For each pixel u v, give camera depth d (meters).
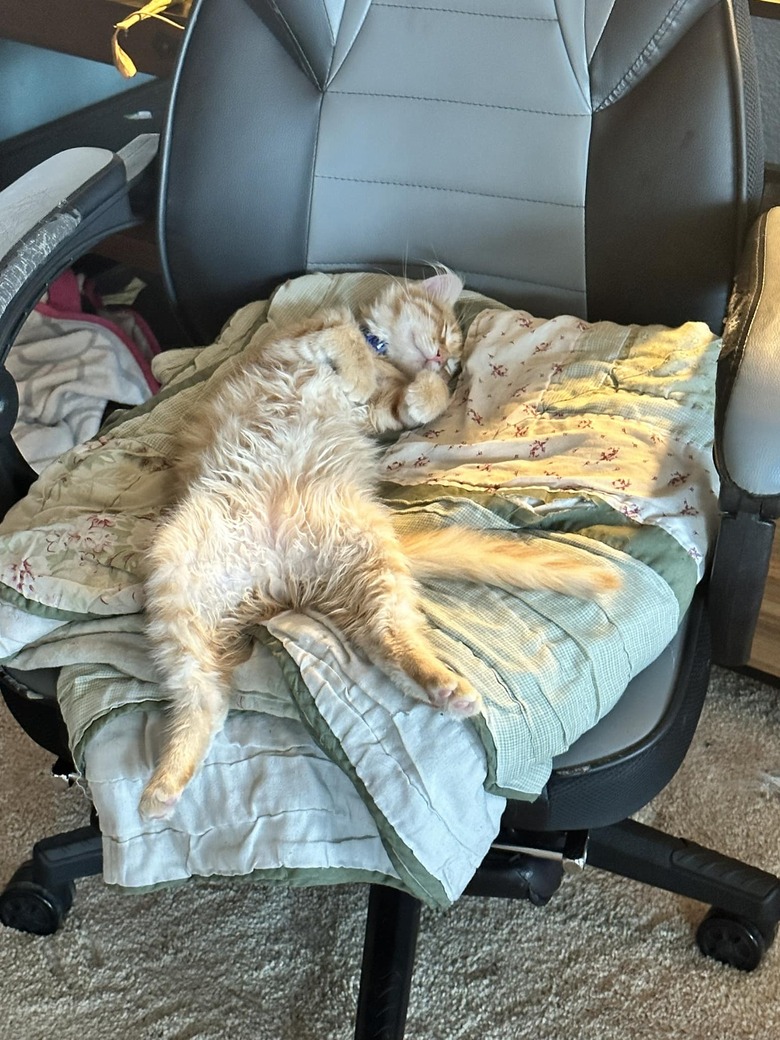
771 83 1.52
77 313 1.74
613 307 1.21
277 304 1.27
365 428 1.29
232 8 1.17
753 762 1.38
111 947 1.19
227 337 1.28
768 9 1.38
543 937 1.19
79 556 1.00
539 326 1.20
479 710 0.80
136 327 1.85
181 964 1.17
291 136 1.23
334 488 1.11
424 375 1.26
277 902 1.23
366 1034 1.00
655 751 0.85
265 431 1.20
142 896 1.25
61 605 0.96
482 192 1.22
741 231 1.08
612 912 1.21
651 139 1.10
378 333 1.34
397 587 0.95
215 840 0.85
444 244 1.27
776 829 1.30
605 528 0.96
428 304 1.31
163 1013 1.12
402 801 0.79
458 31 1.16
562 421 1.09
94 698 0.90
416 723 0.82
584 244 1.18
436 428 1.23
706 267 1.11
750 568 0.85
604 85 1.12
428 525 1.03
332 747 0.82
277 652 0.90
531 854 0.97
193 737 0.87
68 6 1.48
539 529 0.98
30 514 1.07
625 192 1.13
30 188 1.16
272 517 1.11
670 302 1.16
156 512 1.11
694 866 1.11
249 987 1.15
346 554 1.04
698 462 1.02
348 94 1.22
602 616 0.88
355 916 1.22
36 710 0.94
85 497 1.11
